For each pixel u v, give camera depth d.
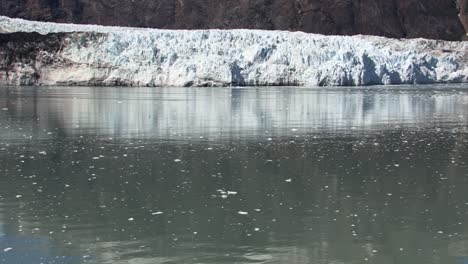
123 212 10.05
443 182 12.35
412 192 11.49
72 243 8.50
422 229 9.16
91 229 9.13
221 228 9.19
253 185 12.09
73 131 20.38
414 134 20.11
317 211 10.14
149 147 16.97
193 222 9.49
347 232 9.02
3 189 11.66
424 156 15.59
